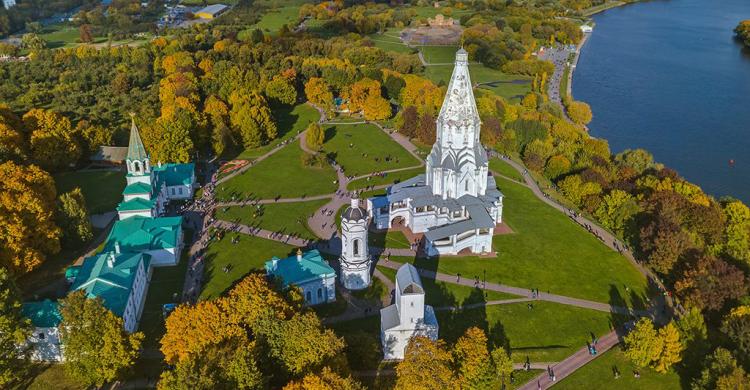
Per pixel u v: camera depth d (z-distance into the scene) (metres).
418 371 112.50
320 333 119.62
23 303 130.75
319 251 179.25
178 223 177.00
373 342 129.50
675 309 155.50
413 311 128.50
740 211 190.12
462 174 183.12
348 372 118.12
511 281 167.00
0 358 118.12
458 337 142.88
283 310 126.56
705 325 137.88
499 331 145.62
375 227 195.25
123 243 166.50
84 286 139.88
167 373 108.38
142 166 188.88
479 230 180.00
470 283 165.25
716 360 122.25
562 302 157.88
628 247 186.00
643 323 132.12
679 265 164.25
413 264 173.88
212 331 119.31
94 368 117.75
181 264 169.62
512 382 129.00
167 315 146.00
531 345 141.38
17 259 150.88
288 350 117.81
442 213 185.12
